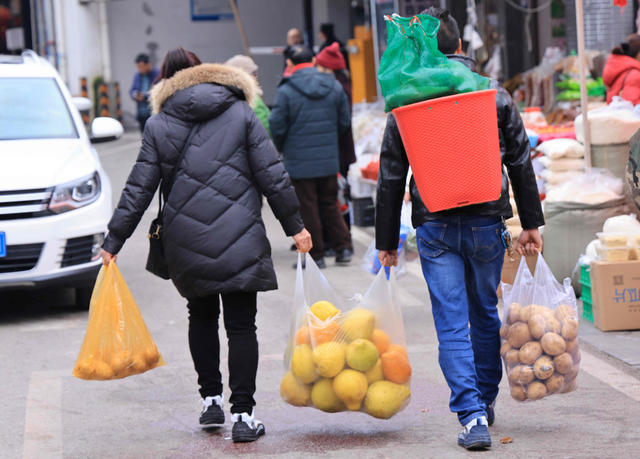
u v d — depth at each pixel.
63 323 9.34
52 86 10.87
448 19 5.51
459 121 5.05
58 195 9.24
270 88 22.50
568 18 15.48
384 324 5.67
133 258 12.67
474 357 5.74
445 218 5.34
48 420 6.35
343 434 5.82
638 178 7.78
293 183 11.56
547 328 5.64
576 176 9.82
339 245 11.94
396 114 5.15
